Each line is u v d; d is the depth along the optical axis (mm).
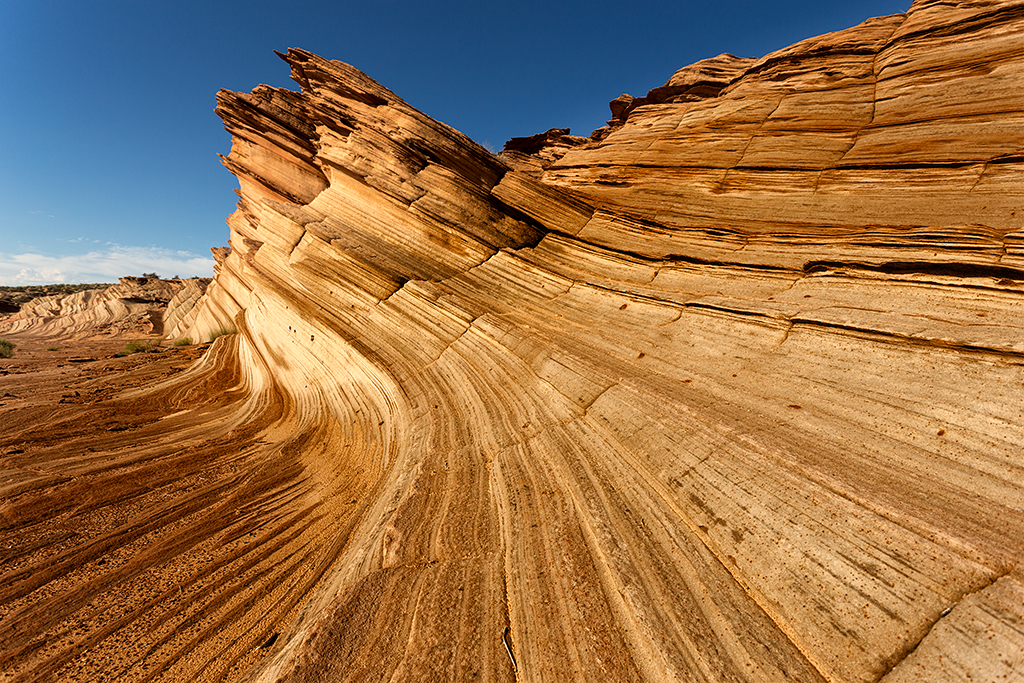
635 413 6012
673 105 15414
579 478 5473
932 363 4734
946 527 3148
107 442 12023
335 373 12961
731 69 16859
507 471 6266
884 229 6672
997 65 9148
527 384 8148
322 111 16891
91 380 22531
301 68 17078
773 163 10633
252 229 26016
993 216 6719
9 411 14969
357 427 11406
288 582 6137
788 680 2771
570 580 4023
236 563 6637
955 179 8016
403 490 6562
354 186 15539
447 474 6699
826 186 9469
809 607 3146
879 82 11156
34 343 52281
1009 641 2463
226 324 33656
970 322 4859
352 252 13555
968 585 2805
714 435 4941
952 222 6949
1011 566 2787
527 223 12453
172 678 4617
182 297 56438
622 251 10078
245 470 10273
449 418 8547
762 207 9656
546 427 6914
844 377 5211
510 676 3355
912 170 8664
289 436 12938
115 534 7406
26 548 6926
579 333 8727
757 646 3039
